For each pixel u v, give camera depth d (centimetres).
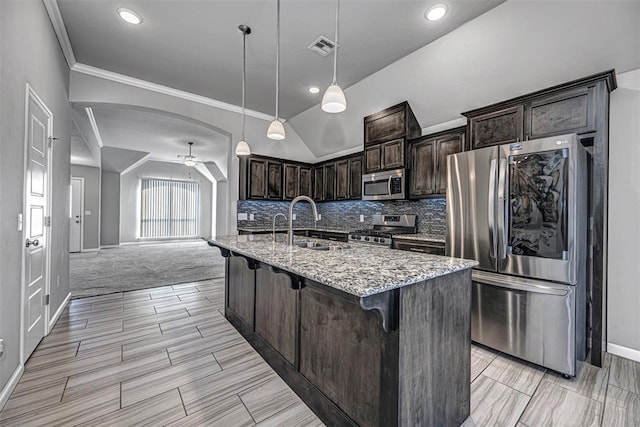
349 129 469
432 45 283
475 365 219
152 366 212
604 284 223
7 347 173
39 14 219
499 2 225
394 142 388
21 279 193
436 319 142
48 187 252
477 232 249
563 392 186
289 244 243
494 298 238
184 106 407
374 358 135
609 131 232
